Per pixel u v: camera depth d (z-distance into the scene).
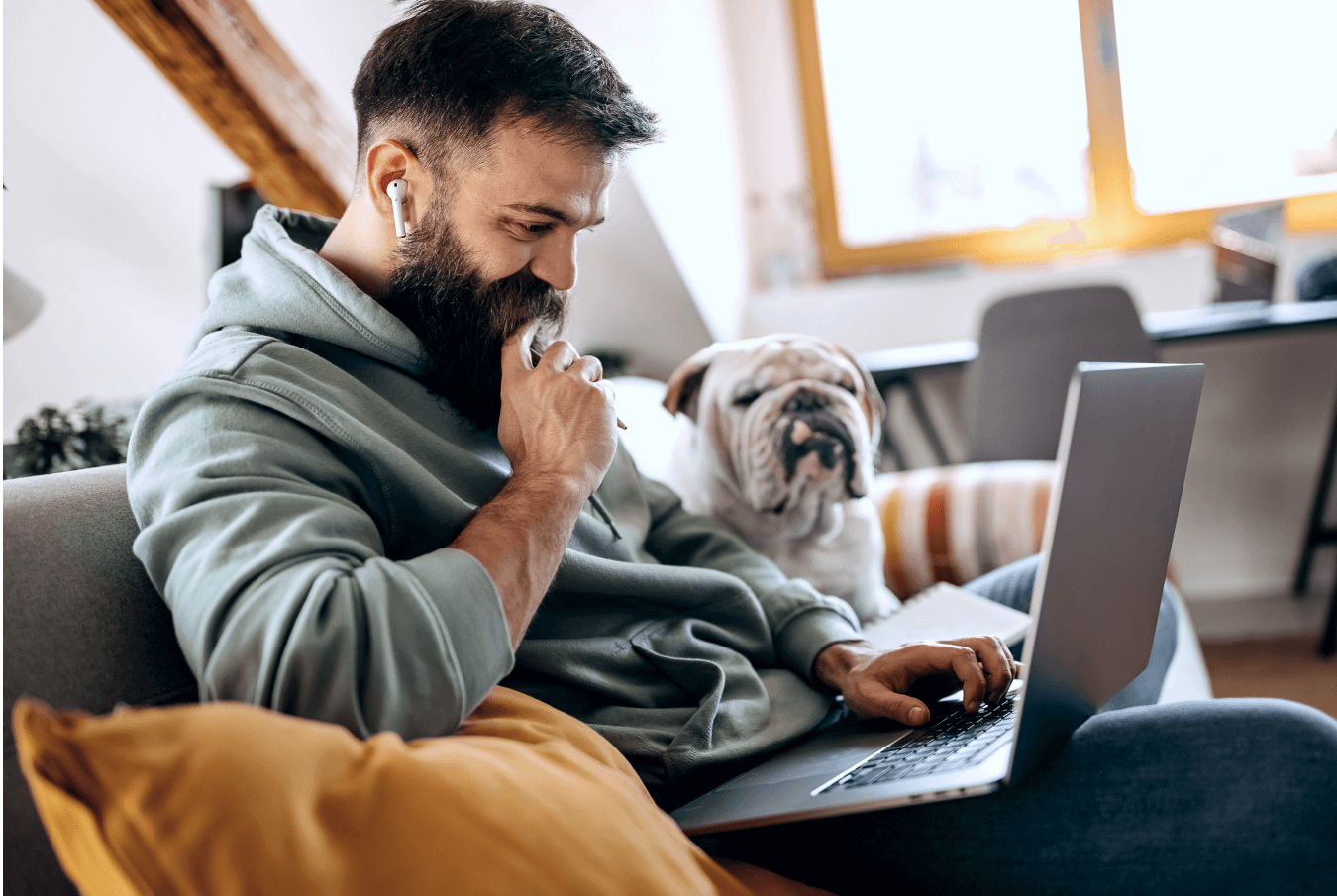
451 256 0.87
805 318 3.09
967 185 3.11
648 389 1.72
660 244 2.32
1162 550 0.82
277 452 0.73
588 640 0.91
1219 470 2.75
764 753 0.89
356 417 0.82
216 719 0.48
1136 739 0.69
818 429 1.16
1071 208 3.03
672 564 1.15
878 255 3.20
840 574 1.24
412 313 0.90
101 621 0.69
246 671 0.61
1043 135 3.01
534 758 0.59
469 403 0.92
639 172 2.06
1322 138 2.75
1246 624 2.50
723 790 0.82
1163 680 1.12
